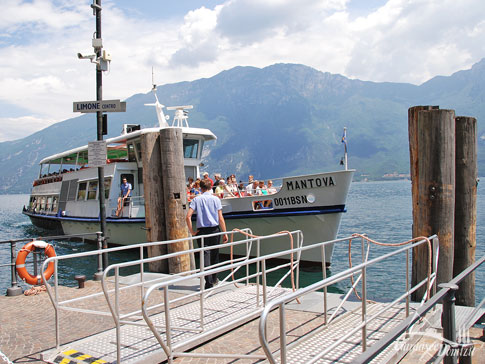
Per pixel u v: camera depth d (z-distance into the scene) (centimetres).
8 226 4172
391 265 1608
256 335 576
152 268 1091
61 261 1708
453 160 748
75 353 506
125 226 1798
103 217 1037
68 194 2316
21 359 512
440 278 741
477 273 1468
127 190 1775
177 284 890
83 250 1988
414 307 680
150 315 664
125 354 496
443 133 738
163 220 1090
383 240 2403
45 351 520
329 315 654
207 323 603
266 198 1436
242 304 706
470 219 823
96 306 748
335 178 1292
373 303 731
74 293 862
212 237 811
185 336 550
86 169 2122
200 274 479
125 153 2414
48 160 2808
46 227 2752
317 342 537
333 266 1648
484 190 9706
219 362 491
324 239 1359
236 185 1697
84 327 631
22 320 685
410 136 812
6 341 582
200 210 812
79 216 2155
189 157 1862
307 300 742
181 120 1877
